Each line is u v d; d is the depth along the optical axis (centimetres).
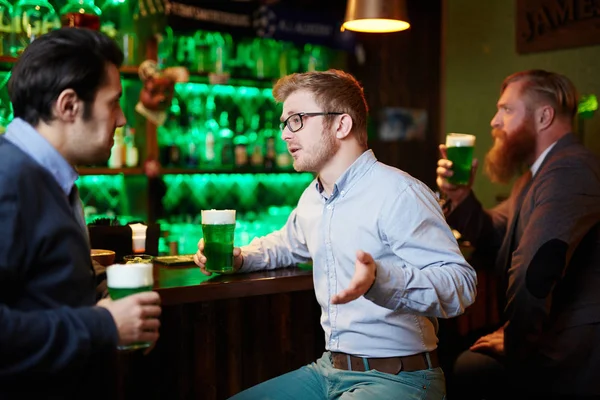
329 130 200
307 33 486
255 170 474
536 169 289
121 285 148
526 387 260
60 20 346
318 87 199
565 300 258
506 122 292
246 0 462
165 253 400
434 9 523
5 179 135
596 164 262
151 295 145
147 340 145
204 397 234
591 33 400
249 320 242
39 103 147
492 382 267
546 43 429
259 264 228
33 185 138
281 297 247
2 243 133
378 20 314
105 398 215
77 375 150
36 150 147
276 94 209
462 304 179
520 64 450
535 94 284
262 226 495
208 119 470
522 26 445
